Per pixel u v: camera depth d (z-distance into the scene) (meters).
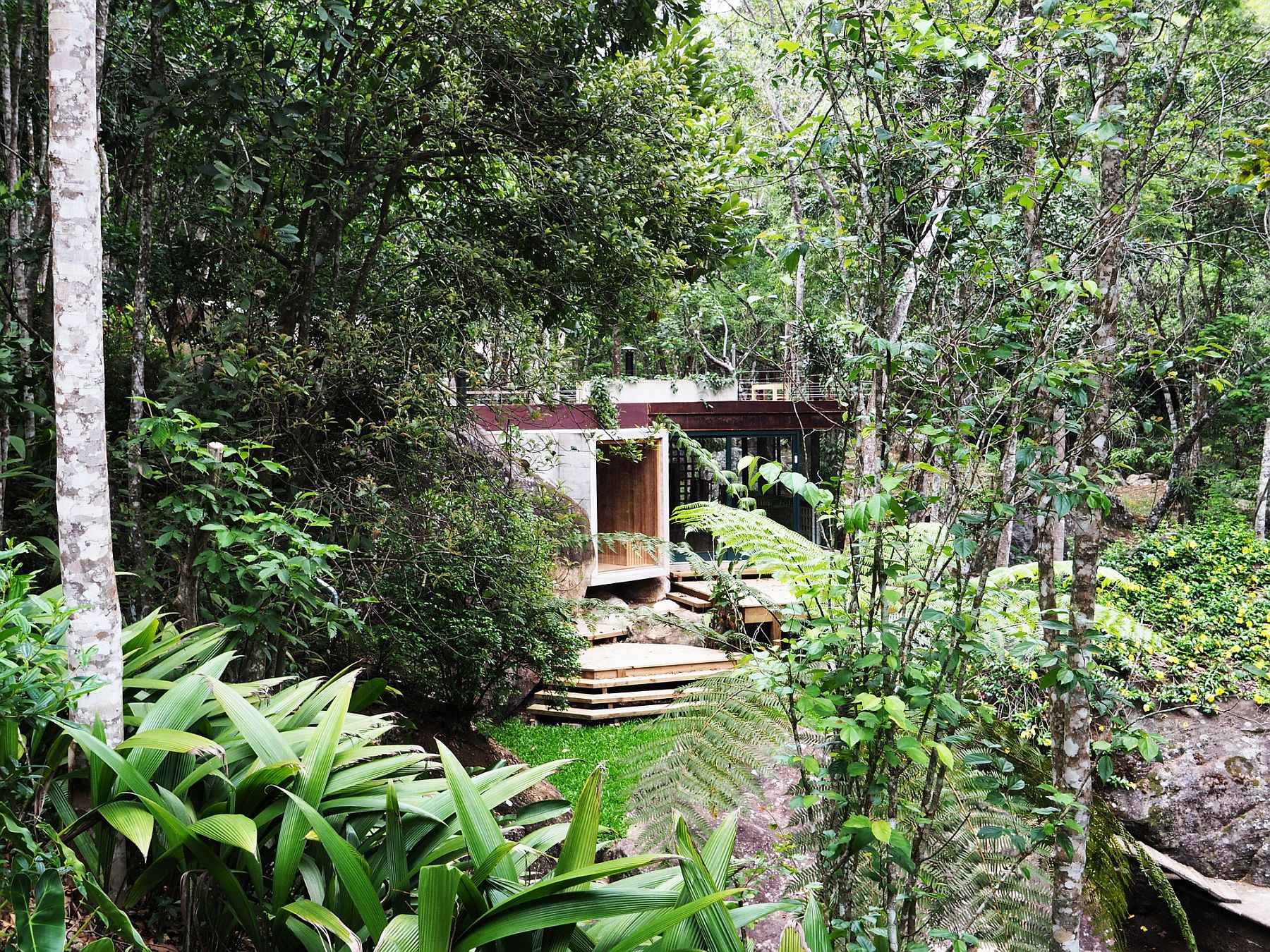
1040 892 3.28
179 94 4.74
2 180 4.93
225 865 2.33
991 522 2.41
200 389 4.64
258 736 2.61
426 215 6.86
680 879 2.37
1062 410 2.77
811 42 2.83
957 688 2.64
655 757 3.83
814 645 2.52
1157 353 2.68
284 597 4.03
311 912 2.08
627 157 5.87
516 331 6.18
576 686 9.87
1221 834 6.80
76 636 2.62
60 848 2.19
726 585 3.17
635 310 6.49
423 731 7.20
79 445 2.63
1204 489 15.91
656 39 6.61
